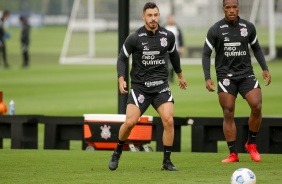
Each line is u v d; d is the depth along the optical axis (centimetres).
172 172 2745
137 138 3453
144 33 2747
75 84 7869
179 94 6906
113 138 3453
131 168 2858
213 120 3534
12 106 4075
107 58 12019
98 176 2656
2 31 10344
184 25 12575
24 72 9488
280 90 7056
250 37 3011
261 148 3462
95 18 12631
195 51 11906
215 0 12631
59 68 10231
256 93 2991
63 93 7000
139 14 11769
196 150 3550
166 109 2741
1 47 10344
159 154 3291
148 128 3462
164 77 2766
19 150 3475
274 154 3331
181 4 13950
